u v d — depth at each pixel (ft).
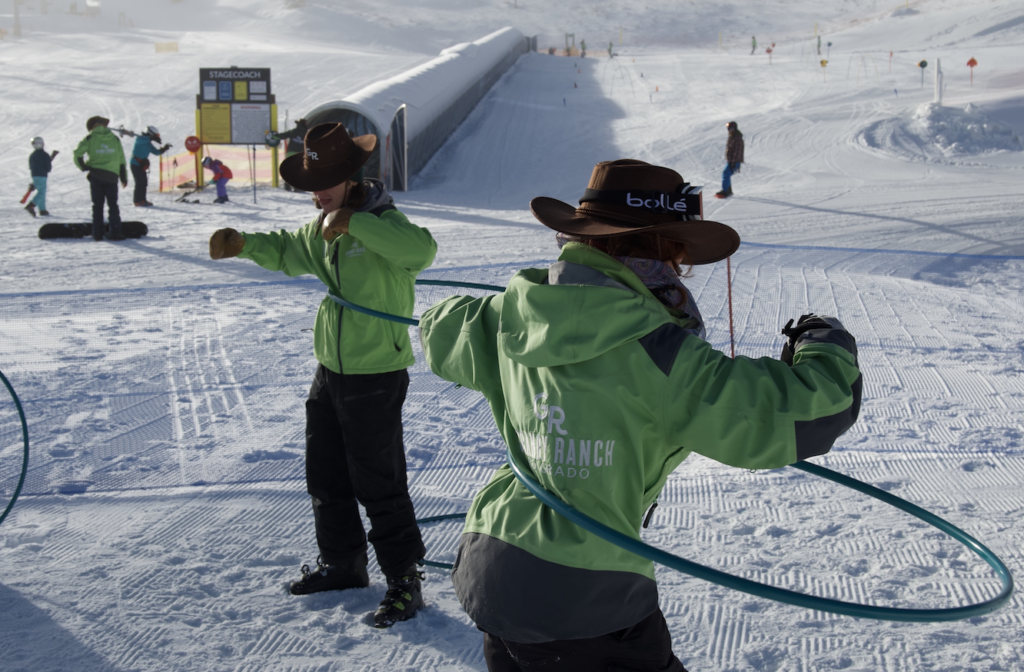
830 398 4.77
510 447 5.73
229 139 69.15
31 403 18.98
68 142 92.73
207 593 10.67
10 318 27.61
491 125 100.94
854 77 122.52
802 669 8.97
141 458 15.70
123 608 10.11
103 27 259.19
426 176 79.25
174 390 20.12
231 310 29.14
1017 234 45.70
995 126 81.97
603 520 5.19
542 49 231.09
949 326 26.23
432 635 9.81
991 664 8.93
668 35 261.44
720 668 9.04
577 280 5.22
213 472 15.05
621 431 5.10
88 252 41.55
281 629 9.86
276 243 10.65
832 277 34.17
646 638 5.48
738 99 111.45
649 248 5.47
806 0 298.15
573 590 5.16
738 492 14.11
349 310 9.95
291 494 14.08
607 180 5.49
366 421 9.98
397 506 10.19
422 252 9.54
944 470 14.85
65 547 11.87
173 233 48.19
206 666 8.99
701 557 11.73
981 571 11.06
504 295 5.73
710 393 4.87
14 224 51.24
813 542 12.11
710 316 27.45
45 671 8.79
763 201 59.31
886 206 55.42
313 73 131.54
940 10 222.28
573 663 5.44
